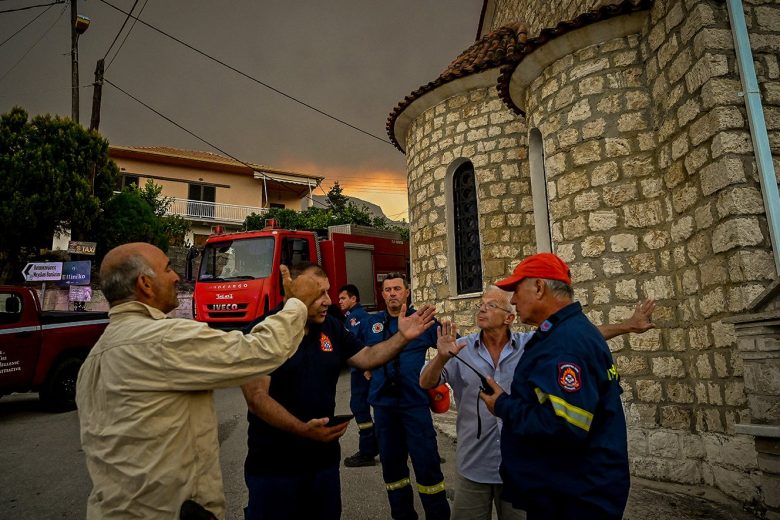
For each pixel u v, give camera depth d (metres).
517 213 7.95
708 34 4.14
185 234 22.61
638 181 5.01
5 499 4.20
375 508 3.88
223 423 6.50
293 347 1.80
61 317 7.56
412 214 9.59
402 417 3.42
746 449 3.77
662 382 4.62
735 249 3.80
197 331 1.64
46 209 13.19
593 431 1.85
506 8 11.23
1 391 6.73
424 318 2.39
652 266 4.85
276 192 30.05
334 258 11.04
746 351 3.59
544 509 1.85
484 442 2.70
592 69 5.41
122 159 25.11
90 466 1.61
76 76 16.09
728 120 3.99
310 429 2.10
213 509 1.67
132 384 1.57
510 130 8.18
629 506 3.81
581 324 2.00
